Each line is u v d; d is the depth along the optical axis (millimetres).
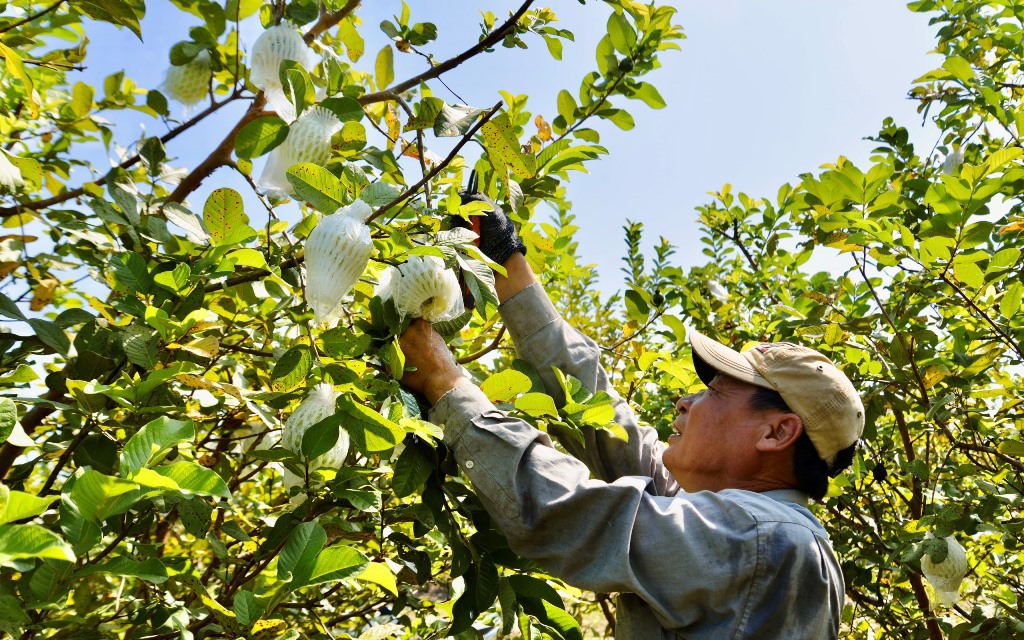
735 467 1678
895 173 3049
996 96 2379
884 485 3094
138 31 1663
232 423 2178
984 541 2908
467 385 1573
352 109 1604
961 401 2531
